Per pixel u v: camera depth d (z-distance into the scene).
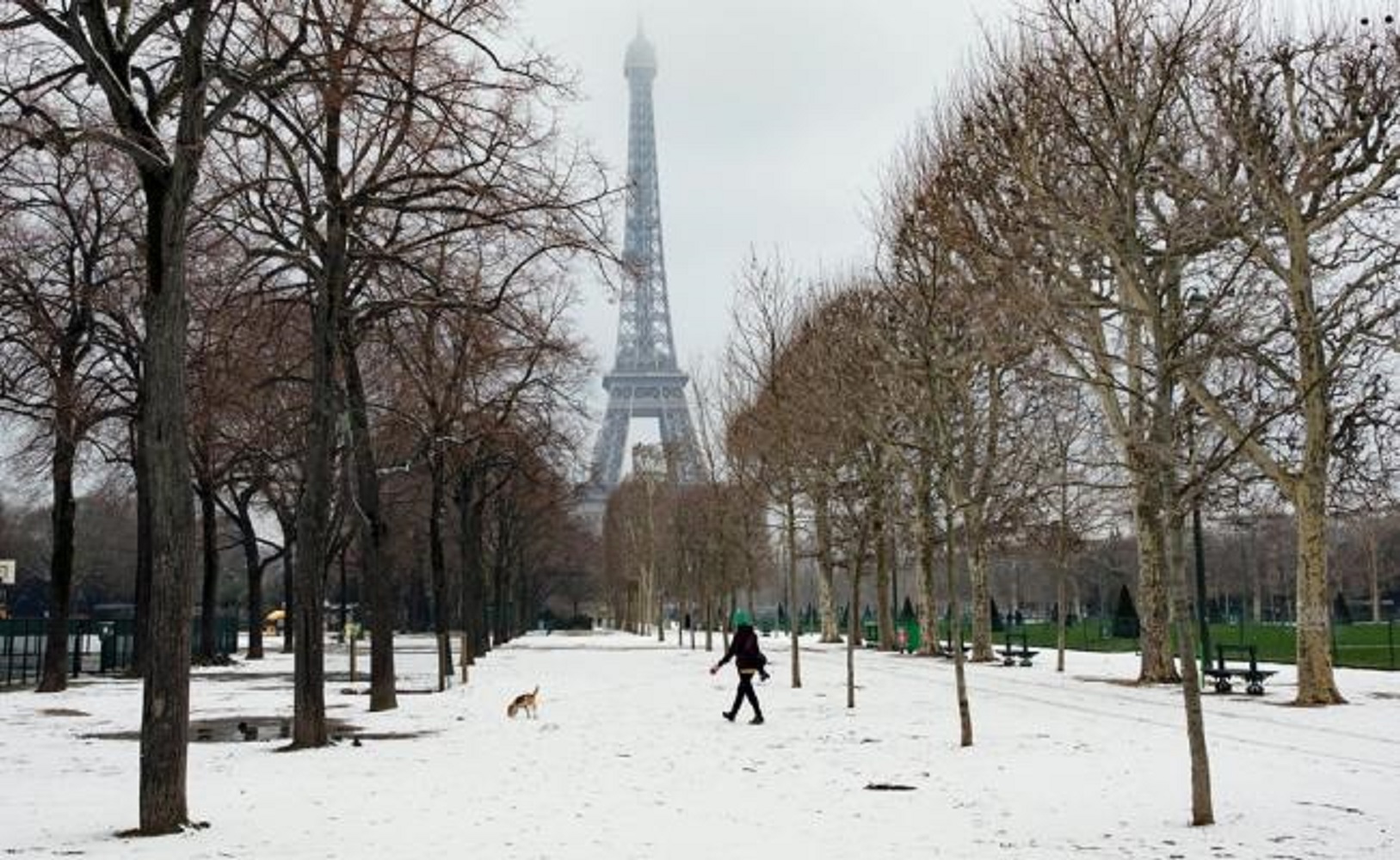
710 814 13.30
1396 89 24.08
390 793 15.03
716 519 53.44
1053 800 14.03
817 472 35.44
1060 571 38.22
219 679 40.06
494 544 78.81
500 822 12.84
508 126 21.09
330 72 15.98
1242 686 30.89
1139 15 19.61
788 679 36.50
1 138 19.03
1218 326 18.16
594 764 17.80
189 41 13.77
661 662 48.97
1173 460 13.20
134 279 29.81
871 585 107.19
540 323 37.16
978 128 25.41
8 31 15.23
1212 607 110.00
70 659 52.38
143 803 12.51
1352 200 24.22
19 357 33.69
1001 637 66.69
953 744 19.50
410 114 18.50
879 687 32.03
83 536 93.44
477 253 31.53
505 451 47.31
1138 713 24.16
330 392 21.17
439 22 15.44
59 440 34.78
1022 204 19.38
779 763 17.64
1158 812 13.16
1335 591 95.94
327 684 37.50
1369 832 11.94
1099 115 16.11
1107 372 17.17
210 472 46.19
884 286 25.23
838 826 12.56
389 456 43.44
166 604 12.85
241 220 24.22
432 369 31.88
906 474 44.31
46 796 15.37
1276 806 13.38
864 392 26.00
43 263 32.34
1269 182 20.16
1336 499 32.41
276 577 140.25
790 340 35.34
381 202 21.09
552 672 42.84
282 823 12.87
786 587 97.00
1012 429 39.44
